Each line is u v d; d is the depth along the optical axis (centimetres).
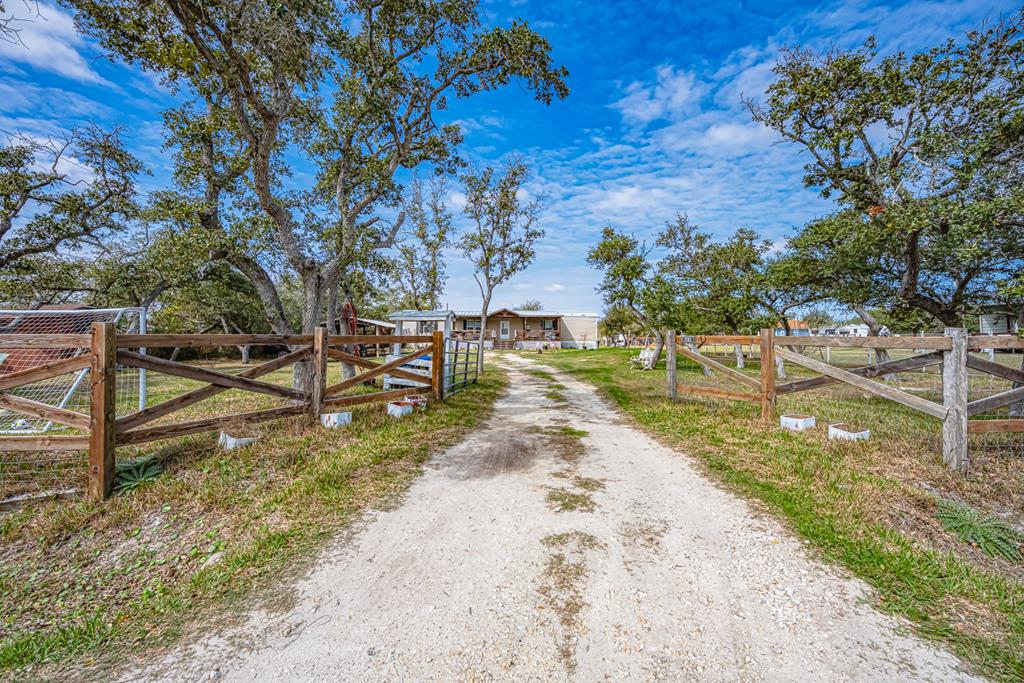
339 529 353
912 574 285
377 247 1059
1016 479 443
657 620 246
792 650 223
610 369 1672
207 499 394
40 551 326
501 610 255
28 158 1178
